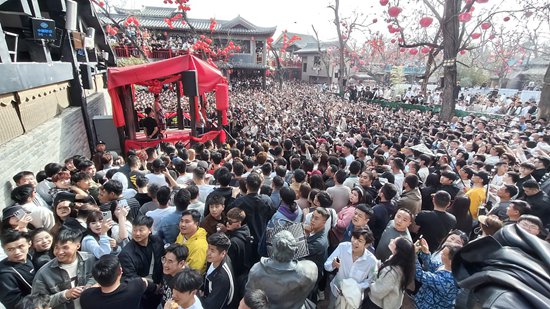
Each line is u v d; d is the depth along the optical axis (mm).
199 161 6316
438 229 3850
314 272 2564
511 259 1131
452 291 2785
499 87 34250
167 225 3686
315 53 51375
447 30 14781
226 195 4328
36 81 5805
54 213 3770
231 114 15922
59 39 8227
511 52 31531
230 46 30312
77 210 3639
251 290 2270
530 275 1048
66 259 2727
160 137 9977
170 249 2832
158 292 2936
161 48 28953
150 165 5781
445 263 2926
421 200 4863
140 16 34281
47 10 7770
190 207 4133
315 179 4840
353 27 33281
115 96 8758
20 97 5457
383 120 15938
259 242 3801
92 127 9758
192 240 3350
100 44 14312
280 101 25453
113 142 10039
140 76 8625
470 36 15234
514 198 5180
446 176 5145
